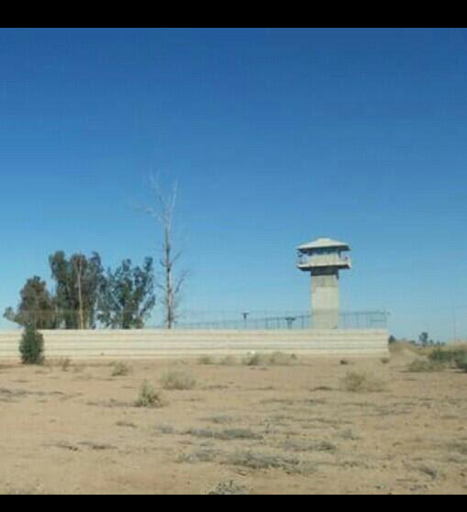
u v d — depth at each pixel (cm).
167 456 1171
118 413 1858
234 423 1631
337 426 1573
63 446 1286
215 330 6081
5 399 2272
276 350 6178
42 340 5331
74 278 8056
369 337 6316
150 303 8025
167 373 2823
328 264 6606
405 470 1043
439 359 4675
